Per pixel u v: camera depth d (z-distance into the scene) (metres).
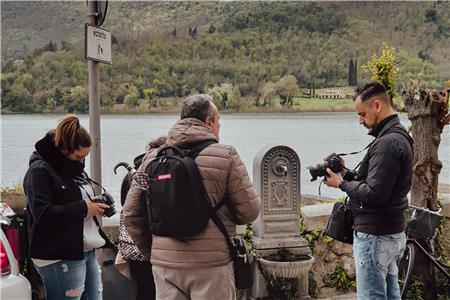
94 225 3.66
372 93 3.49
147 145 4.23
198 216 2.80
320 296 5.34
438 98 4.95
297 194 5.05
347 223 3.69
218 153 2.86
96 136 4.32
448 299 5.02
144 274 4.09
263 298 4.95
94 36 4.24
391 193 3.37
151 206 2.88
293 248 5.00
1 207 3.77
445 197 5.55
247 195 2.88
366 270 3.48
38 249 3.38
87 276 3.69
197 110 2.99
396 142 3.33
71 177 3.46
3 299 3.05
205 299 2.86
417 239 4.77
